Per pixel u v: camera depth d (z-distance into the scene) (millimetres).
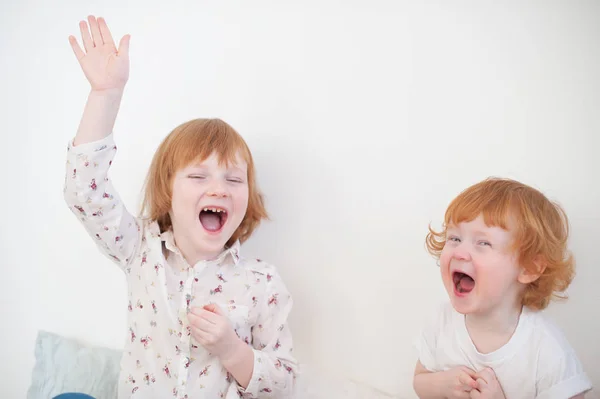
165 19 1507
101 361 1451
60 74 1575
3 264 1628
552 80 1237
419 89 1318
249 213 1309
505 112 1264
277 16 1419
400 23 1331
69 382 1405
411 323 1335
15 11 1608
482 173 1278
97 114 1027
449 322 1147
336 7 1375
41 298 1606
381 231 1352
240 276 1206
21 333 1620
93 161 1032
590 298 1225
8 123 1615
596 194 1218
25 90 1604
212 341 1059
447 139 1300
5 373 1625
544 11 1241
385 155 1346
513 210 1010
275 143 1426
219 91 1466
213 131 1194
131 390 1148
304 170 1404
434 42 1307
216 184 1140
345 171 1374
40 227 1599
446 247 1062
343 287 1383
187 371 1117
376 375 1364
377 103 1350
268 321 1203
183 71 1494
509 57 1261
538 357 1028
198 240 1144
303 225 1407
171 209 1201
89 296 1568
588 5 1219
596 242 1219
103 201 1079
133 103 1530
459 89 1292
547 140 1240
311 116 1397
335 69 1378
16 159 1611
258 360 1113
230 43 1455
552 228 1032
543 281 1039
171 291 1155
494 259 1004
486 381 1035
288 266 1421
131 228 1171
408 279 1335
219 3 1462
